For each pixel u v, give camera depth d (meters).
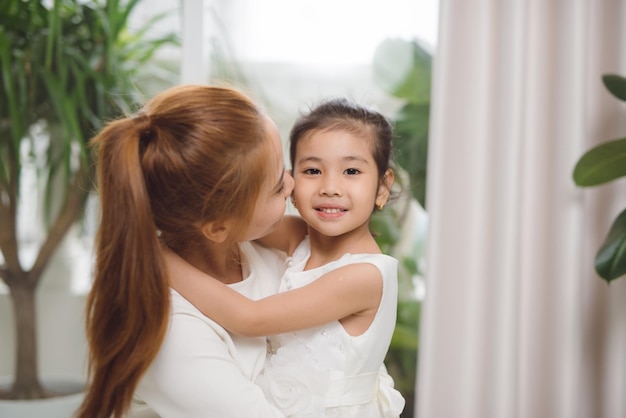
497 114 1.90
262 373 0.85
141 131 0.75
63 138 2.06
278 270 0.98
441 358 1.94
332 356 0.85
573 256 1.87
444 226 1.93
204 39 2.04
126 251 0.72
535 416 1.90
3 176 1.89
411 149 2.43
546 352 1.90
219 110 0.75
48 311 2.27
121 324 0.73
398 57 2.42
